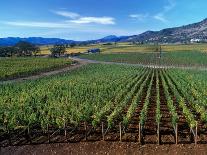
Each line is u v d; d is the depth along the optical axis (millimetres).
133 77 76812
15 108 39125
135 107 38938
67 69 120438
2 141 30219
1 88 60312
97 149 27531
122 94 48781
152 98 49781
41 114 34781
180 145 27359
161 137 29328
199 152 25938
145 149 26953
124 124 30297
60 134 31266
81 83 63375
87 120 33188
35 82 68375
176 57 170500
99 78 72250
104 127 32719
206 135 29578
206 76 75312
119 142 28500
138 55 199000
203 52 193750
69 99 43375
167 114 38312
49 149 28016
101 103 40969
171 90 56906
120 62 161875
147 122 34469
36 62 139250
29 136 29750
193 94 48312
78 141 29250
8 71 96250
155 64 146375
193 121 29203
